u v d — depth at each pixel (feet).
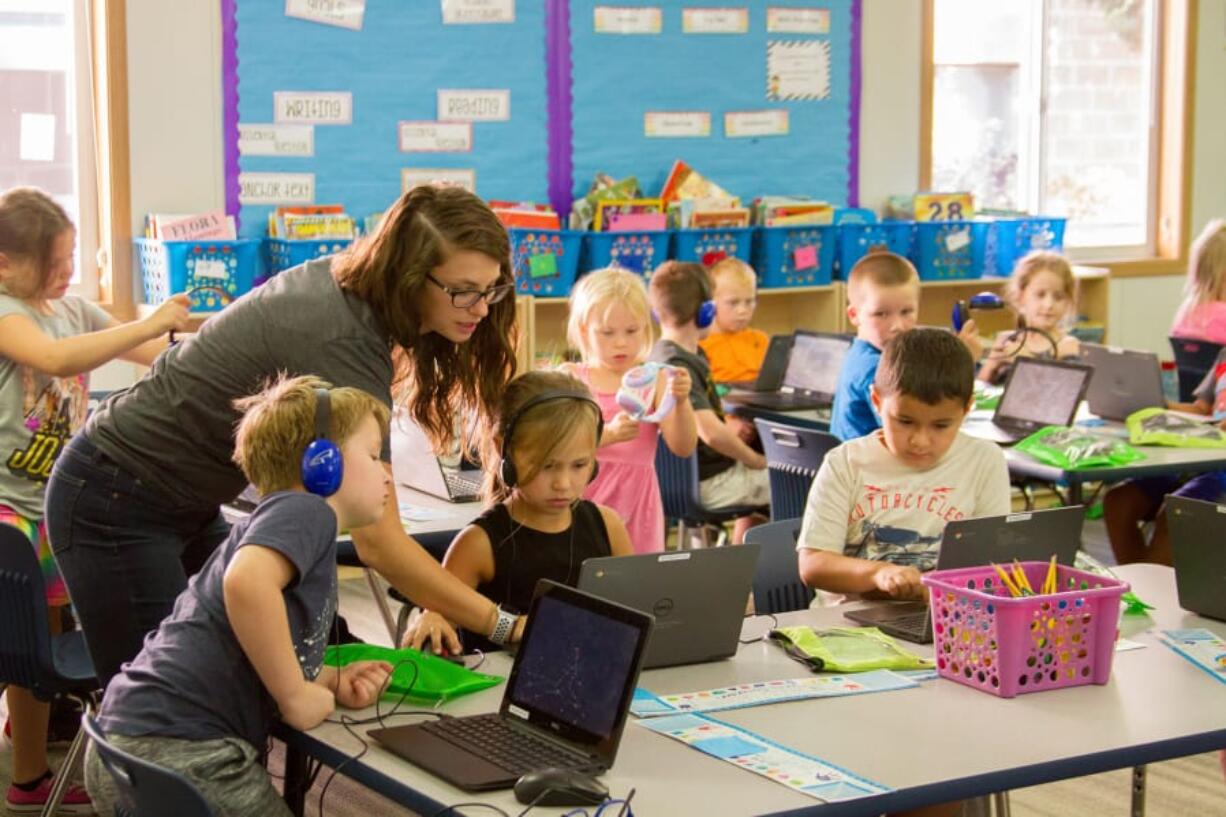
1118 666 7.45
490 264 7.13
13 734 10.73
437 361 7.97
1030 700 6.90
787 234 19.90
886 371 9.26
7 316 10.30
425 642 7.59
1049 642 7.01
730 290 18.20
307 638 6.51
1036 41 23.43
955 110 23.02
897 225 20.74
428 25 18.74
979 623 7.01
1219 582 8.20
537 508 8.69
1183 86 24.36
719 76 20.58
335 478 6.52
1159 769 11.87
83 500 7.79
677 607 7.33
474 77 19.07
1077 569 8.07
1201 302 17.38
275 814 6.44
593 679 6.22
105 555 7.84
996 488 9.46
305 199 18.30
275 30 17.92
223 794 6.26
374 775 5.99
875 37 21.66
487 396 8.09
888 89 21.86
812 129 21.33
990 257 21.63
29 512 10.72
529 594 8.59
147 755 6.25
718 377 18.54
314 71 18.20
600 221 18.75
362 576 17.31
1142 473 12.99
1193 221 24.77
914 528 9.35
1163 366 19.92
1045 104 23.62
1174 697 6.95
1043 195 23.86
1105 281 21.95
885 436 9.48
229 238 17.13
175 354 7.66
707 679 7.23
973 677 7.08
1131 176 24.61
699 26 20.34
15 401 10.61
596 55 19.75
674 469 15.17
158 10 17.24
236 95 17.78
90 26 17.22
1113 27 24.08
